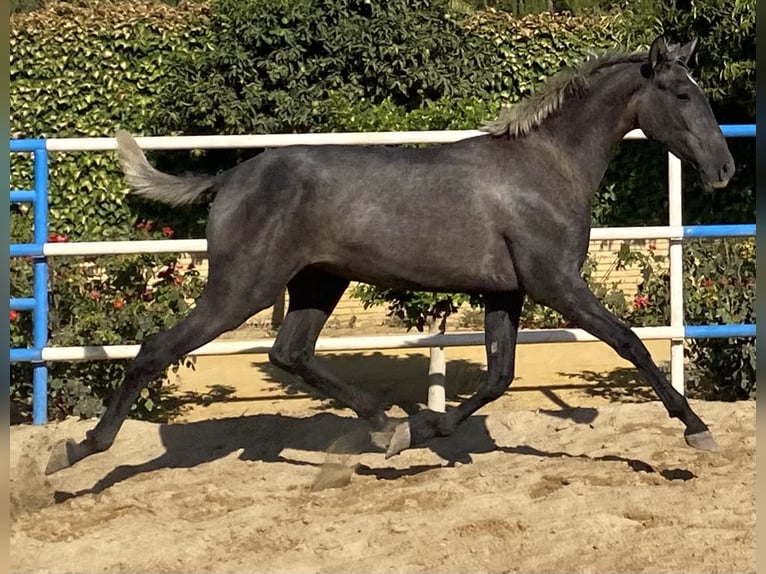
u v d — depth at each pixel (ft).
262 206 13.28
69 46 27.20
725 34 23.21
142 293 19.26
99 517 13.23
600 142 13.84
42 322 17.93
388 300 19.26
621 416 17.66
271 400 20.98
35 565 11.46
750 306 19.26
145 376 13.19
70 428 17.39
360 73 27.58
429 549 11.55
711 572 10.59
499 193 13.39
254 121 26.94
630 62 14.02
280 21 26.81
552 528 12.10
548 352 26.13
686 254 20.18
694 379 20.11
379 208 13.30
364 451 16.11
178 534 12.34
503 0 45.52
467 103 19.57
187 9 27.71
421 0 27.73
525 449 16.21
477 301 18.93
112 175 27.32
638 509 12.66
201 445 16.85
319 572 10.94
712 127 13.50
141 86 27.45
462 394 21.15
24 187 27.37
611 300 22.09
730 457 15.07
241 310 13.35
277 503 13.66
